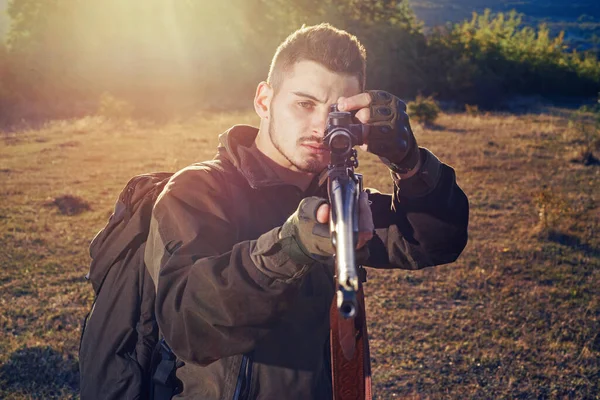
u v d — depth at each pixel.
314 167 1.77
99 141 17.58
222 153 1.86
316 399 1.75
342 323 1.37
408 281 7.69
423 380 5.52
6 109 28.44
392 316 6.72
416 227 1.85
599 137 17.73
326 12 36.41
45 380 5.27
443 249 1.90
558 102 36.72
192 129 20.20
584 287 7.70
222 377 1.67
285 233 1.33
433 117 22.17
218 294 1.38
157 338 1.87
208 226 1.60
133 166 13.96
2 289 7.17
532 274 8.06
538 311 6.99
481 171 14.30
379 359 5.84
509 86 39.66
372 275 7.85
